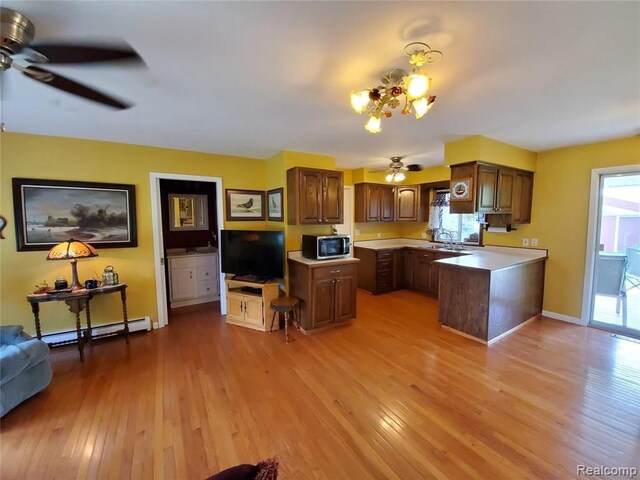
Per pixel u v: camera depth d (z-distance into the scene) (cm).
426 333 333
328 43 139
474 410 200
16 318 288
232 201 393
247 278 374
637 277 331
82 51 120
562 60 154
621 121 253
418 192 551
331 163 394
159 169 344
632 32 129
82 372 253
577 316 353
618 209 335
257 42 138
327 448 169
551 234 369
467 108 223
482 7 115
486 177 313
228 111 226
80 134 288
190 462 160
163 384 234
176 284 444
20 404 209
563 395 214
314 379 240
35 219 287
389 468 155
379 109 175
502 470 153
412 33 132
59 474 153
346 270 355
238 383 235
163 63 155
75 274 280
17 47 116
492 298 300
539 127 271
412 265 520
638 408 199
